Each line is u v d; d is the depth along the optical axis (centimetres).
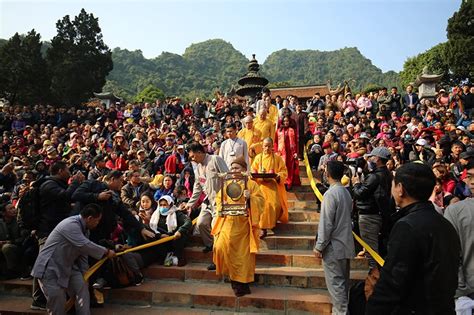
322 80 14938
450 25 3256
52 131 1703
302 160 996
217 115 1730
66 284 443
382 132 1178
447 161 870
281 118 869
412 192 249
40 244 521
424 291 223
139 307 521
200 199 716
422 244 227
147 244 562
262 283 544
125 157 1120
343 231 448
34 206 535
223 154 749
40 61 3388
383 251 503
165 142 1287
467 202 344
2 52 3275
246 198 507
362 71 14538
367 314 239
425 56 3825
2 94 3172
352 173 760
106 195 502
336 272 445
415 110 1488
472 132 1027
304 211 755
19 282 577
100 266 522
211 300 507
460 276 338
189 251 620
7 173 988
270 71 15638
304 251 618
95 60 4016
